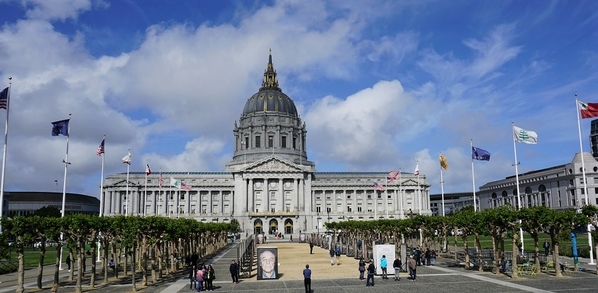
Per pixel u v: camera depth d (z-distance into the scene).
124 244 44.72
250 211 169.62
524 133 64.06
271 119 196.00
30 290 43.50
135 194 170.38
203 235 85.12
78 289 42.38
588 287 40.09
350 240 99.38
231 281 49.06
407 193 179.25
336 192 179.00
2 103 48.97
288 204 172.50
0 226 42.91
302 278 50.28
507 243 93.69
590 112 56.94
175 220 56.69
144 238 47.66
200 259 77.81
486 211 51.84
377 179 181.38
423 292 39.19
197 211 173.12
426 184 179.25
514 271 46.38
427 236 74.12
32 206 197.88
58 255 43.62
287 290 42.22
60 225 42.94
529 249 79.31
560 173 181.50
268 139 194.00
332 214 174.25
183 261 66.62
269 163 172.62
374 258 52.59
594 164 169.38
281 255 82.31
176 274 56.91
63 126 58.41
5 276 55.69
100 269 63.72
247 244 69.56
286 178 172.62
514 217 47.75
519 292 38.25
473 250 84.56
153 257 50.09
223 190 175.75
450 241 115.00
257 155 191.50
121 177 174.00
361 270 48.03
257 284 46.47
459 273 51.50
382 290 40.75
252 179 172.12
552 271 50.84
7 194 182.75
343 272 55.34
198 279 41.97
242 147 181.25
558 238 48.97
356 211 178.25
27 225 41.22
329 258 75.12
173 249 58.94
